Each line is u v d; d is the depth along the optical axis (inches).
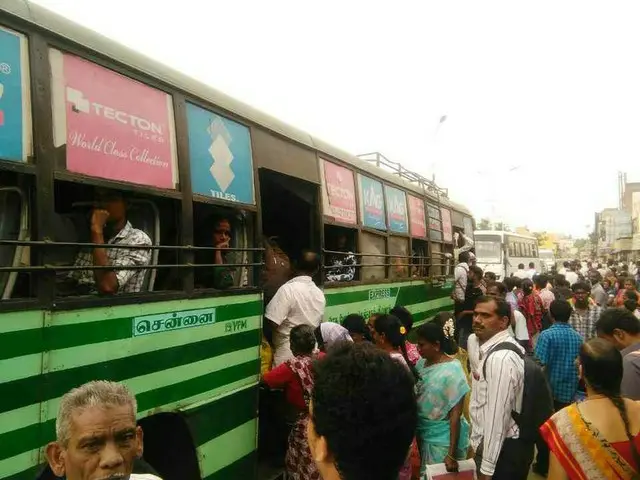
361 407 47.3
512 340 141.8
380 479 47.7
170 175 125.0
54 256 108.2
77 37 105.0
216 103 145.7
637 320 160.2
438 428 148.2
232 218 154.5
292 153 185.9
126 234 116.8
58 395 93.7
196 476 126.7
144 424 126.2
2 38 90.6
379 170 271.6
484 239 888.9
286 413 184.2
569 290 367.2
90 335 100.9
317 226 200.1
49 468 86.8
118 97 113.0
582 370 102.1
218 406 137.3
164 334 119.3
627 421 93.4
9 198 95.2
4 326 85.7
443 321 232.4
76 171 100.7
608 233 2322.8
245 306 150.9
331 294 207.6
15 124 90.4
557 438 97.7
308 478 139.9
